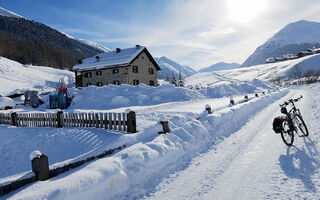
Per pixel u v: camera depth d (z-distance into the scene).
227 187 4.38
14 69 74.81
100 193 3.93
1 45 118.75
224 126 9.29
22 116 12.67
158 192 4.53
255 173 4.84
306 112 11.27
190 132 7.35
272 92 27.72
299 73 93.88
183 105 18.75
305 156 5.37
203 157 6.31
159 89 24.69
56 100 22.89
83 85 39.44
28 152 8.57
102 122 9.10
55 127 11.07
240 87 33.19
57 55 139.50
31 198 3.16
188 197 4.19
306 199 3.62
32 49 130.88
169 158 5.70
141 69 38.28
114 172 4.26
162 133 7.04
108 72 36.81
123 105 20.34
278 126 6.56
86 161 5.19
